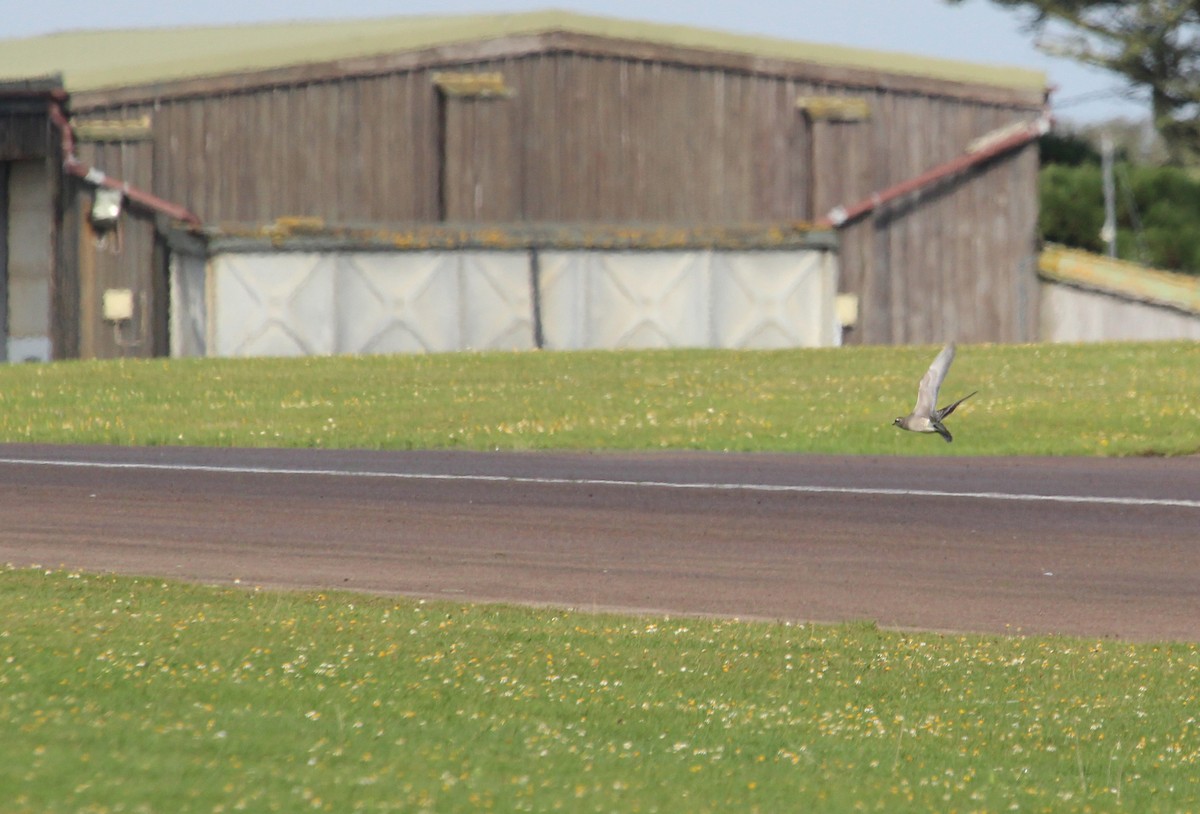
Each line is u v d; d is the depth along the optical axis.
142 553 63.84
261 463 89.94
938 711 43.56
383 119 171.25
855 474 86.19
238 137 168.38
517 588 58.59
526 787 33.62
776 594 58.19
